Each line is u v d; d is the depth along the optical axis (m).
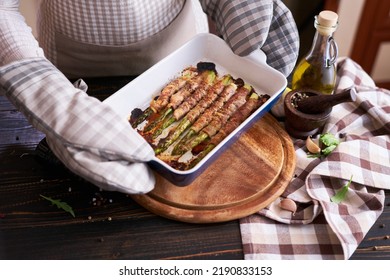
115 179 0.94
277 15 1.21
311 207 1.05
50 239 1.00
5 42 1.09
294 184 1.09
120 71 1.32
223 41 1.18
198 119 1.10
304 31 1.91
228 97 1.14
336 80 1.28
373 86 1.30
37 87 0.99
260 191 1.05
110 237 1.01
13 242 0.99
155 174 1.07
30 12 1.72
